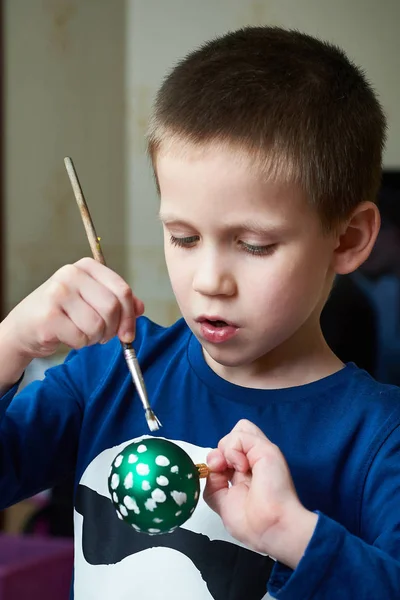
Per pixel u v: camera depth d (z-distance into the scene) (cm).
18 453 100
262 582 94
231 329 88
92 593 98
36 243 340
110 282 89
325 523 80
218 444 90
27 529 254
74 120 342
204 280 86
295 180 86
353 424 94
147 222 346
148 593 96
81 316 87
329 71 95
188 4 340
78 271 89
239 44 97
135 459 84
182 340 108
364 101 99
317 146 88
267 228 85
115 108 346
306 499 92
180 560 96
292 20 333
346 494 92
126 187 347
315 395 97
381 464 91
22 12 334
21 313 90
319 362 99
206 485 87
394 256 318
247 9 336
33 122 337
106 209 346
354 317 317
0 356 92
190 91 90
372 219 97
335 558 78
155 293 347
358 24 329
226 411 98
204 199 85
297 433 95
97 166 345
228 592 94
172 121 88
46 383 107
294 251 87
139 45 344
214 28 339
